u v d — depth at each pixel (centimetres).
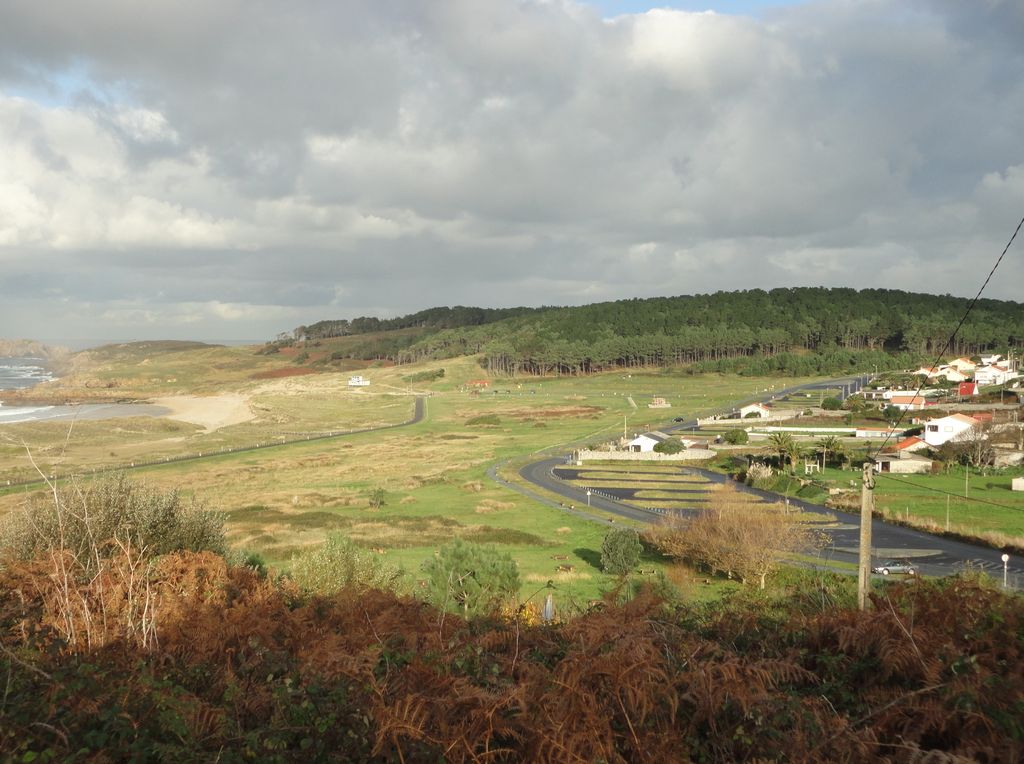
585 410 15888
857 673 611
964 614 670
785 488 7269
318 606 990
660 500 7169
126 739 489
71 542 1249
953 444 8144
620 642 565
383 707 494
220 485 8462
